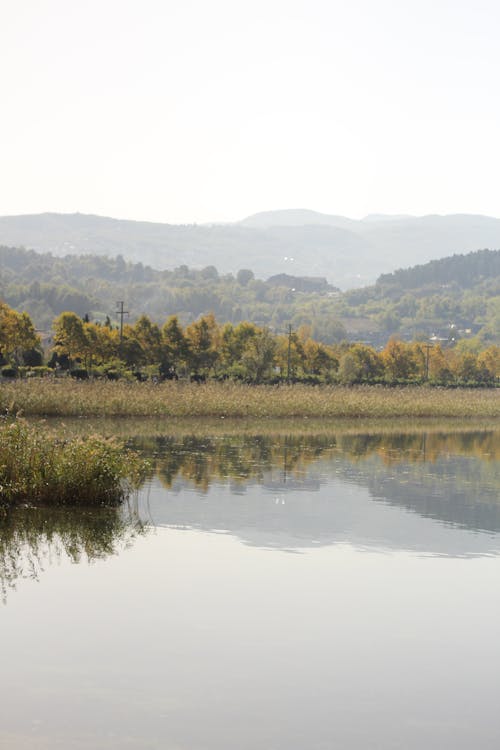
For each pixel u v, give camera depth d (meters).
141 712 7.49
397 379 116.06
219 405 47.84
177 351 91.38
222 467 23.92
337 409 52.75
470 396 67.69
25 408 40.66
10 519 15.12
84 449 17.22
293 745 7.00
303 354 111.94
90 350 86.31
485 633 9.73
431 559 13.13
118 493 17.25
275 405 50.12
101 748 6.83
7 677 8.14
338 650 9.09
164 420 42.56
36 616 9.84
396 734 7.25
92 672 8.30
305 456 28.00
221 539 14.10
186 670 8.43
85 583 11.20
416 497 19.48
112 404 43.16
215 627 9.66
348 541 14.29
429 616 10.28
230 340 103.19
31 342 89.75
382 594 11.12
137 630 9.47
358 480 22.25
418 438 38.12
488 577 12.07
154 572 11.83
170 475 21.86
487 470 25.36
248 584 11.39
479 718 7.60
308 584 11.49
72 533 14.10
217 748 6.89
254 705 7.71
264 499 18.39
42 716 7.37
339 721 7.46
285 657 8.85
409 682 8.34
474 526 15.90
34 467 16.81
